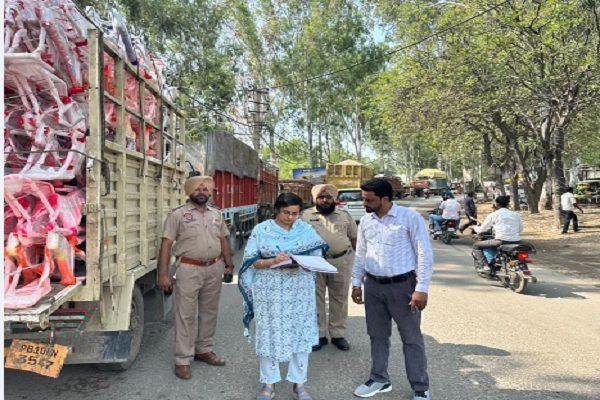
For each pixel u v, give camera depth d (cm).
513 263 795
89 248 350
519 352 507
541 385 425
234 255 1224
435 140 2161
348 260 523
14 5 362
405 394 411
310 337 395
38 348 347
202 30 2631
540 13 1335
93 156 348
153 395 404
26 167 346
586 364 473
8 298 299
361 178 2789
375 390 407
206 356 478
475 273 971
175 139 625
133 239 450
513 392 410
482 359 487
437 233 1509
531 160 2986
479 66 1448
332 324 525
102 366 451
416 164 6594
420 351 391
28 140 388
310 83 3978
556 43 1308
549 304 717
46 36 380
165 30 2505
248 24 3638
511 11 1445
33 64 341
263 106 3566
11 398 393
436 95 1650
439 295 777
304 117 4222
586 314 659
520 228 837
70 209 345
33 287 313
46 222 335
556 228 1684
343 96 4128
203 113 2647
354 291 426
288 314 387
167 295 598
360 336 570
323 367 471
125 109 417
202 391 414
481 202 3747
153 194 523
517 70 1459
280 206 401
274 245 395
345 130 5009
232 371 460
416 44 1670
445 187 5462
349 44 3984
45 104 381
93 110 350
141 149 468
